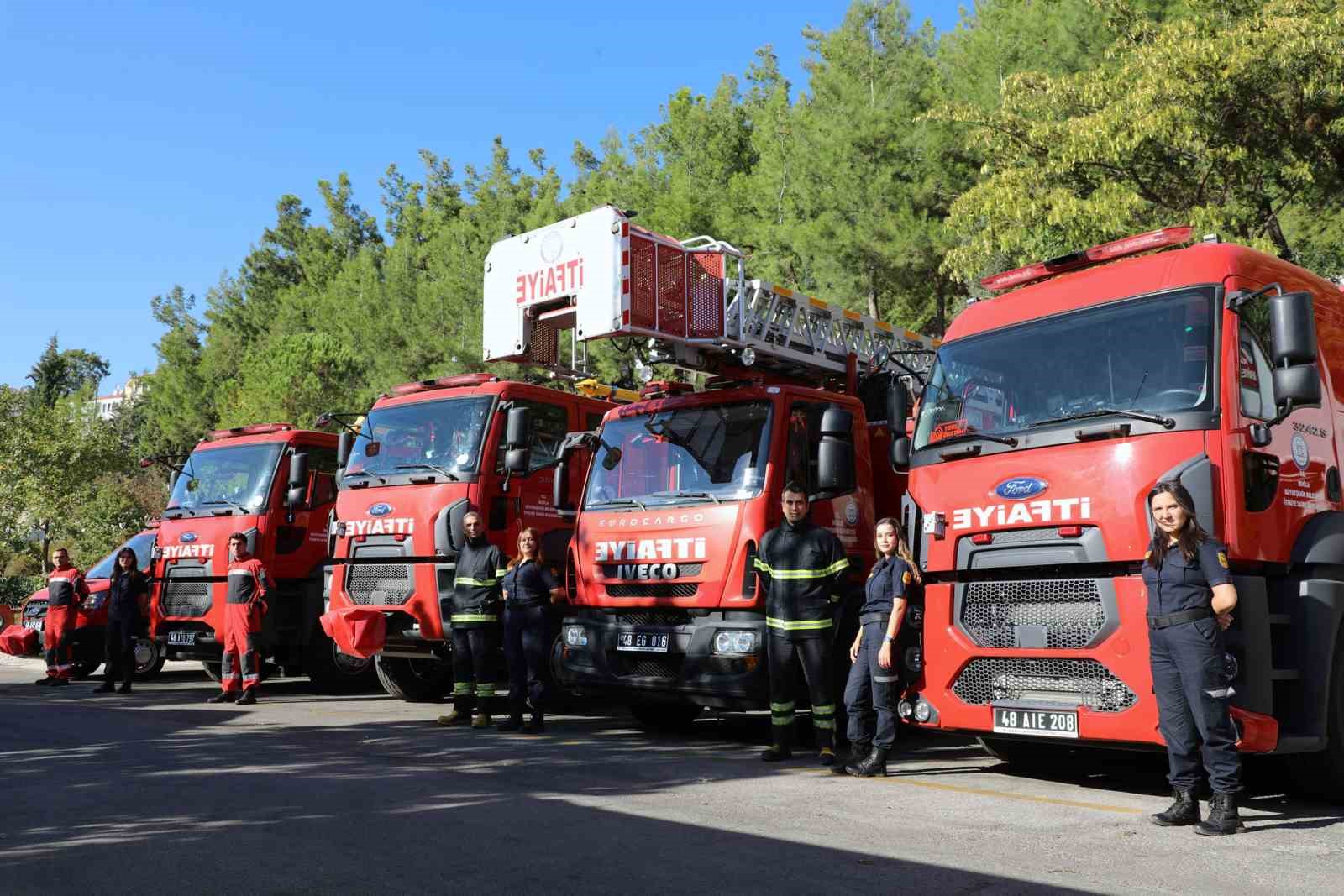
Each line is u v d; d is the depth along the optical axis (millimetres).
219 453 14086
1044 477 6496
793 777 7340
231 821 5820
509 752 8391
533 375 21719
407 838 5422
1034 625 6508
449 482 10906
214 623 13273
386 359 35406
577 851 5164
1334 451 6941
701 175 30078
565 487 10250
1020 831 5617
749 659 8406
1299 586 6270
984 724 6703
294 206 82000
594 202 33500
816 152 24984
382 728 9969
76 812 6102
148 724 10211
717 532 8734
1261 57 14148
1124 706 6145
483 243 32781
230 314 76750
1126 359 6566
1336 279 8844
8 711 11336
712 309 10125
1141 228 15945
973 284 19797
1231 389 6168
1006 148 17562
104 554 31203
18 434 30094
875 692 7504
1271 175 16359
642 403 9812
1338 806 6531
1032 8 24328
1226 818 5602
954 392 7305
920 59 25391
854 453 9648
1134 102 14969
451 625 10492
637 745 8953
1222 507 5961
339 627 10656
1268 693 5973
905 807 6270
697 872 4785
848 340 11586
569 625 9617
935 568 7012
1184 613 5688
